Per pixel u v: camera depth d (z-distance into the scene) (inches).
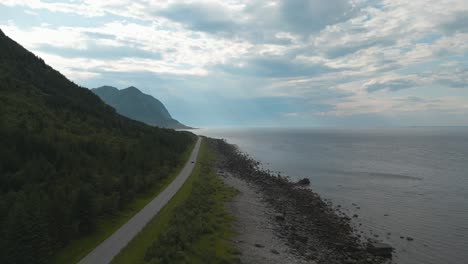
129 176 1736.0
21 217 826.2
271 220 1517.0
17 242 795.4
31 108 2780.5
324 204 1930.4
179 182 2103.8
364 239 1346.0
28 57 4495.6
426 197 2150.6
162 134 4131.4
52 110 3090.6
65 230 1014.4
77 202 1116.5
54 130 2420.0
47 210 1015.6
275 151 5782.5
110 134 3171.8
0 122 2015.3
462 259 1154.0
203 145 5575.8
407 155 4958.2
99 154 2233.0
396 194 2250.2
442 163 3976.4
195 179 2225.6
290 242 1234.6
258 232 1312.7
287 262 1028.5
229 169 3171.8
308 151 5757.9
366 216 1699.1
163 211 1391.5
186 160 3307.1
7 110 2464.3
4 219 941.8
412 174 3142.2
